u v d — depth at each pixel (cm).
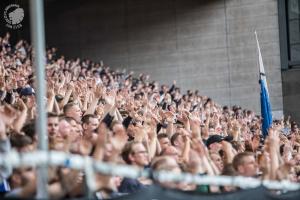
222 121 2005
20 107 928
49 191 575
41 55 554
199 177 652
